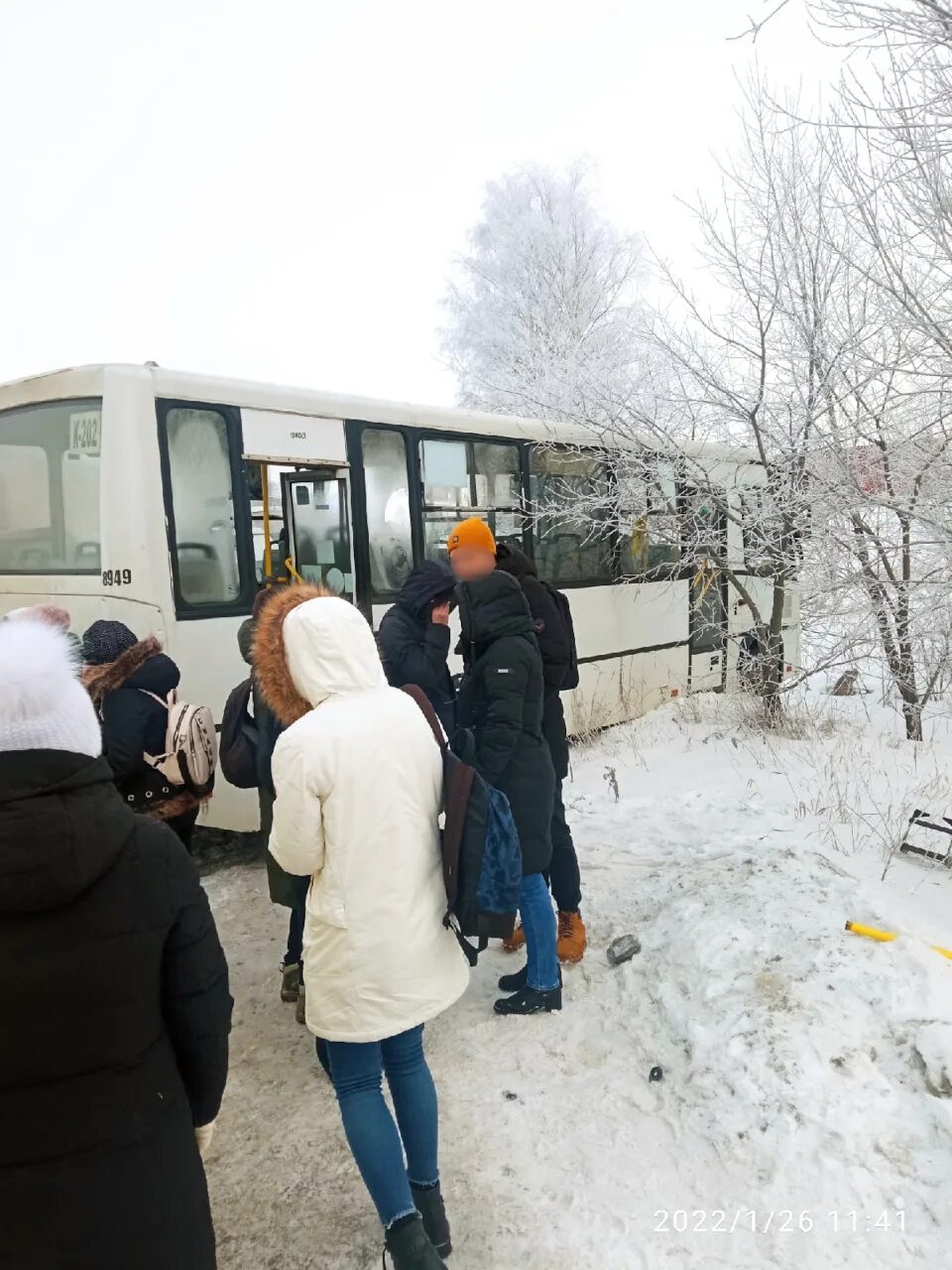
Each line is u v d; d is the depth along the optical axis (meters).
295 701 2.67
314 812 2.45
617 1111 3.26
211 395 5.71
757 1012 3.42
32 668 1.54
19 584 5.83
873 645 8.25
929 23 5.55
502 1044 3.71
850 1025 3.26
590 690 8.88
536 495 8.25
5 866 1.45
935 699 8.63
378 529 6.74
